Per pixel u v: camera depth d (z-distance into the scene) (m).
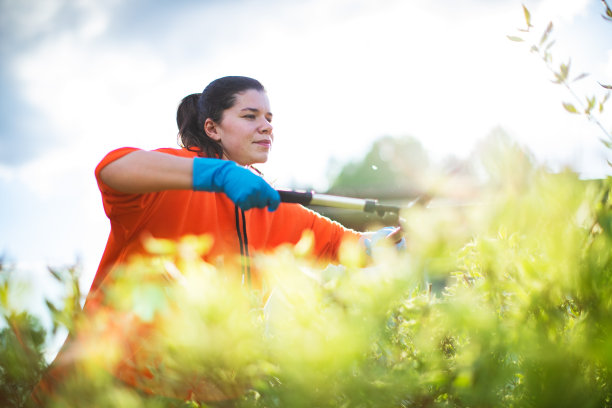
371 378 0.61
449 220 0.58
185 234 1.60
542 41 0.87
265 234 1.91
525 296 0.63
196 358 0.61
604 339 0.57
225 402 0.65
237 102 1.98
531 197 0.59
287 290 0.63
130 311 0.64
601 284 0.58
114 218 1.49
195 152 1.93
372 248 0.67
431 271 0.59
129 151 1.36
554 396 0.56
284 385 0.63
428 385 0.69
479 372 0.59
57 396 0.67
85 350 0.66
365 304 0.61
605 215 0.60
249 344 0.61
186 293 0.60
